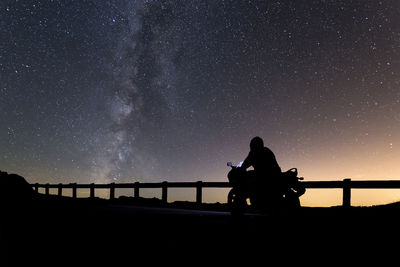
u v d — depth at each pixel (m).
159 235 6.11
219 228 6.36
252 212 11.19
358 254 4.90
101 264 5.17
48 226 6.81
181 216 7.48
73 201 16.98
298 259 4.95
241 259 5.13
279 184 7.49
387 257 4.74
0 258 5.32
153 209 13.08
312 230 5.77
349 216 6.85
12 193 16.77
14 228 6.71
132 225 6.74
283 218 6.48
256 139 7.77
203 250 5.48
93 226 6.78
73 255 5.52
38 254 5.48
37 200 15.87
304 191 7.67
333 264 4.71
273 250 5.29
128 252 5.56
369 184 10.12
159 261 5.20
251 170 7.76
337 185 10.70
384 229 5.52
